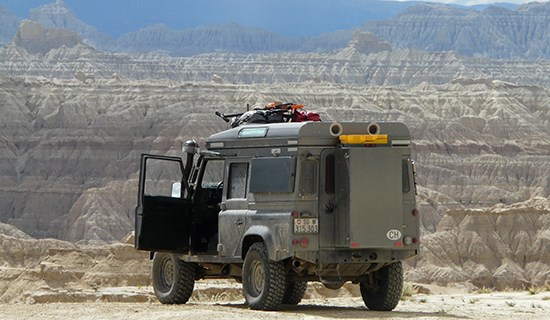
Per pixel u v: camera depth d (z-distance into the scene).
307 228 43.66
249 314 42.50
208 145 47.88
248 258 45.31
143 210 47.38
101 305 46.88
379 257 44.41
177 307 46.03
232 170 46.56
